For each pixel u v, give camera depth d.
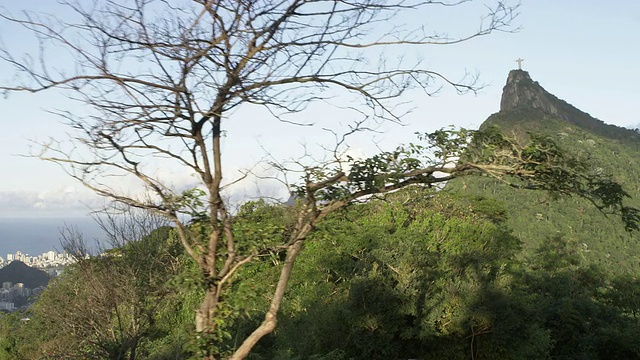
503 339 19.12
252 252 5.96
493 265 22.48
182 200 5.88
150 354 13.04
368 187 5.78
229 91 5.62
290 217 6.18
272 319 5.93
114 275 12.37
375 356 18.62
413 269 19.47
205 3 5.46
